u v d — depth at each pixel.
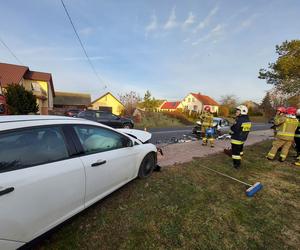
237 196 3.56
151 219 2.73
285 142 6.04
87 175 2.45
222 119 14.27
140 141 4.43
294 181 4.41
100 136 2.91
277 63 10.36
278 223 2.78
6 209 1.61
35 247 2.14
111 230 2.48
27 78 26.11
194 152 6.94
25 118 2.15
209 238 2.40
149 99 28.12
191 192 3.60
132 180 3.95
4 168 1.70
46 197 1.95
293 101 12.70
